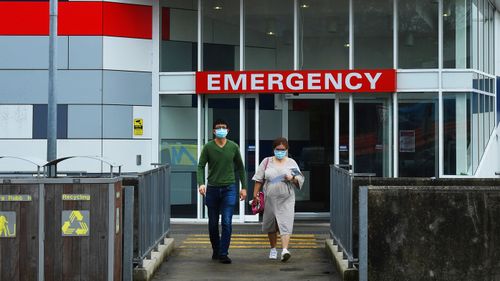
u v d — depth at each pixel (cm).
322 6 1503
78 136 1435
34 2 1434
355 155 1491
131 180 880
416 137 1476
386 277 752
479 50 1584
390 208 754
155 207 959
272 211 1001
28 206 703
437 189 753
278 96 1502
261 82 1470
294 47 1497
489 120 1667
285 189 995
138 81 1471
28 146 1430
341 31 1498
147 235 892
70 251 705
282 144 1000
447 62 1489
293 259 1031
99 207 707
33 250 702
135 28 1468
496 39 1772
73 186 707
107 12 1441
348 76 1460
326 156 1505
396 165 1474
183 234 1305
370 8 1498
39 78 1432
